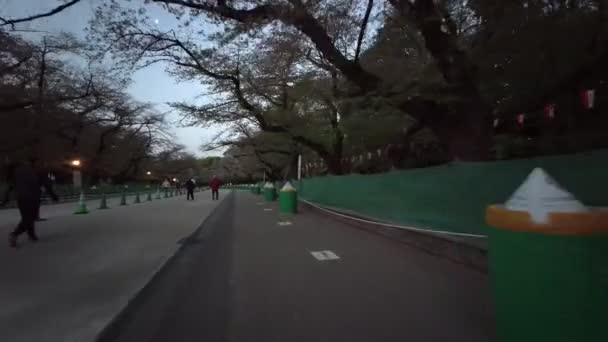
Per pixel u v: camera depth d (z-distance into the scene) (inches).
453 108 383.2
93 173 2336.4
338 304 188.5
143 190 2484.0
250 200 1262.3
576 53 358.6
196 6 371.9
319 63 562.9
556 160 207.5
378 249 329.7
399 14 392.5
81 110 1573.6
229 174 4185.5
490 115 382.9
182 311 184.2
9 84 1187.3
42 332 150.7
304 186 1026.7
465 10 432.1
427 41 366.6
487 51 404.5
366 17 401.4
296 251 326.6
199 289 219.9
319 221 565.3
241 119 895.7
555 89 382.9
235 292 212.7
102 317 165.9
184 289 220.2
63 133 1674.5
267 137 1062.4
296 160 1414.9
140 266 262.2
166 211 747.4
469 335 148.7
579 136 368.8
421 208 341.4
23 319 164.1
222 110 828.0
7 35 555.8
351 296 200.5
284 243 369.4
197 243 378.9
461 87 367.6
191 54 550.3
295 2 358.9
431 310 176.7
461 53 366.0
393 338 148.0
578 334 96.5
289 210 689.0
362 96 424.5
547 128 400.8
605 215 97.0
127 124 2142.0
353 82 429.1
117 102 1726.1
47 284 217.3
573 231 97.2
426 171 332.2
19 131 1248.2
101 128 2050.9
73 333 149.7
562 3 354.6
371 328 158.1
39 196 364.5
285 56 526.6
